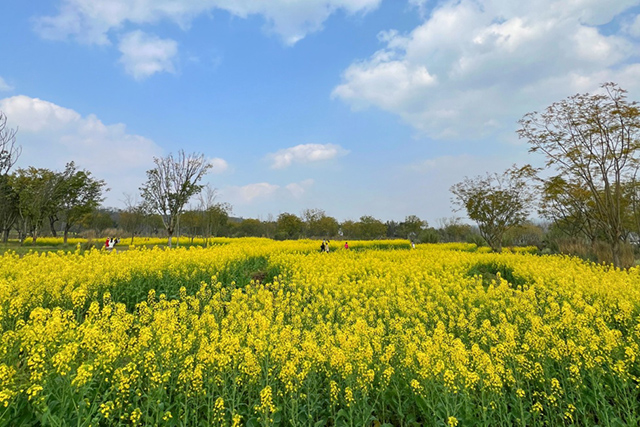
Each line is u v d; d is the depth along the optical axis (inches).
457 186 1080.2
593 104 529.7
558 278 430.6
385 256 817.5
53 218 1503.4
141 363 179.2
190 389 168.7
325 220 2420.0
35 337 170.4
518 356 183.9
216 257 572.4
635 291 322.0
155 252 614.2
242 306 317.7
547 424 161.6
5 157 967.6
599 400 169.6
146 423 148.9
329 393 178.9
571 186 623.2
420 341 234.1
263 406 151.1
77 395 154.9
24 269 405.1
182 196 1175.6
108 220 2007.9
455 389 162.6
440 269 576.1
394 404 177.0
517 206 998.4
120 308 258.5
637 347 197.3
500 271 645.3
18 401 146.9
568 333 231.9
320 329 254.5
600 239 857.5
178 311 292.2
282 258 689.6
